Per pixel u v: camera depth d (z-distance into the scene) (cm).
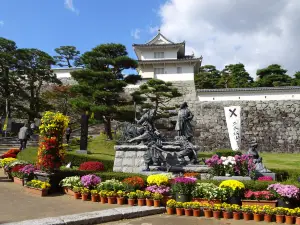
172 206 825
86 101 2595
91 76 2636
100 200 917
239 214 787
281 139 3045
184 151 1403
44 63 3419
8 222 672
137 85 3784
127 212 776
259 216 772
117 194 895
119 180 1052
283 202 820
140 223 729
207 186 890
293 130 3044
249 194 858
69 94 3488
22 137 2014
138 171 1320
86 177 975
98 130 3506
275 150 3025
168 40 4412
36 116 3312
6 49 3362
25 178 1116
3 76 3195
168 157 1408
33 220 673
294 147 2994
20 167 1211
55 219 683
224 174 1180
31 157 1616
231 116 2141
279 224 747
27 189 1062
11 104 3291
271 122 3112
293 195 802
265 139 3077
